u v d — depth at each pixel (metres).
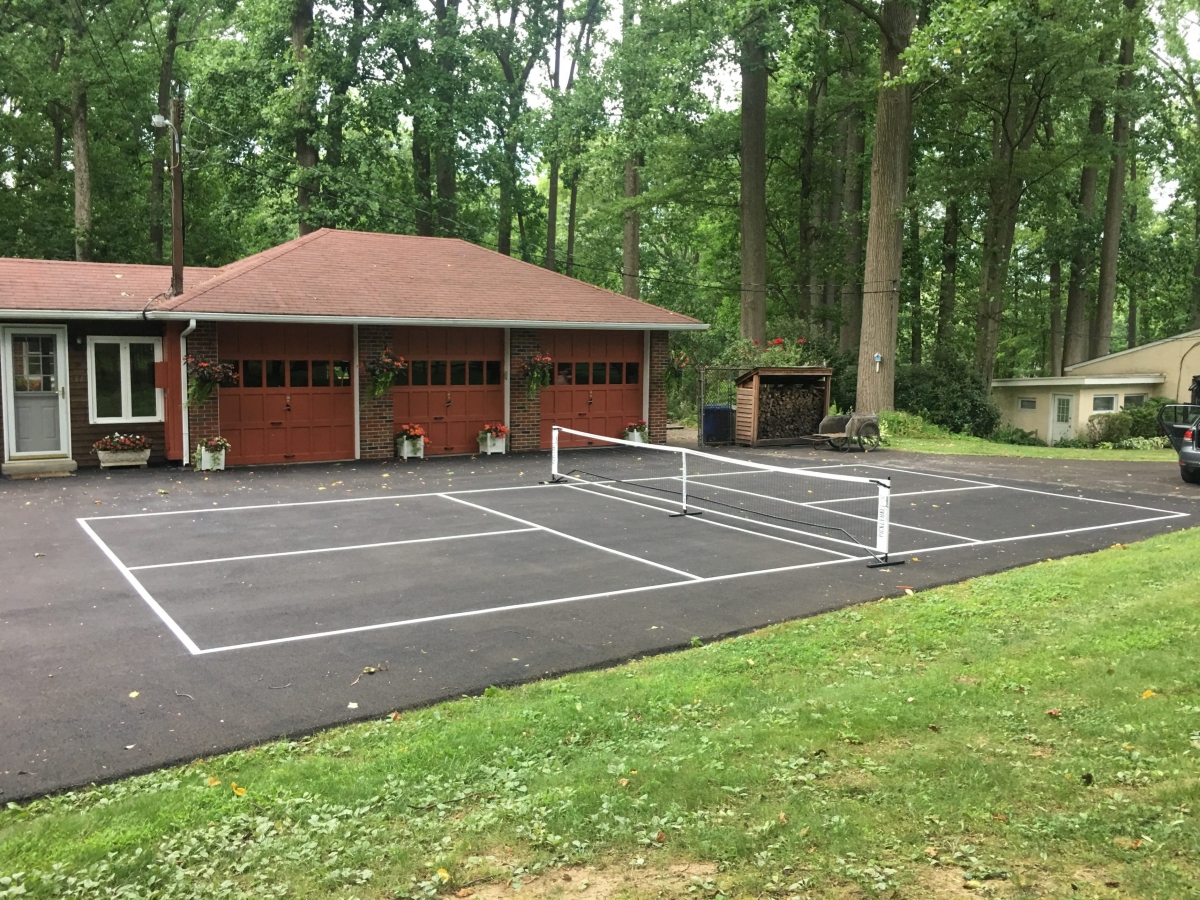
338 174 28.06
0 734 5.07
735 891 3.24
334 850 3.67
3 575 8.80
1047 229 36.84
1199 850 3.34
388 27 29.31
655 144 28.91
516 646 6.79
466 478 16.03
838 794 4.04
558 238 46.94
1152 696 5.09
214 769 4.62
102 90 31.44
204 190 34.69
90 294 16.56
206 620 7.37
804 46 23.73
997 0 18.56
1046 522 12.12
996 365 49.09
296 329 17.73
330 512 12.45
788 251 37.22
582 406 21.58
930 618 7.34
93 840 3.77
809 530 11.46
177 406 16.77
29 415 16.03
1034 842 3.48
